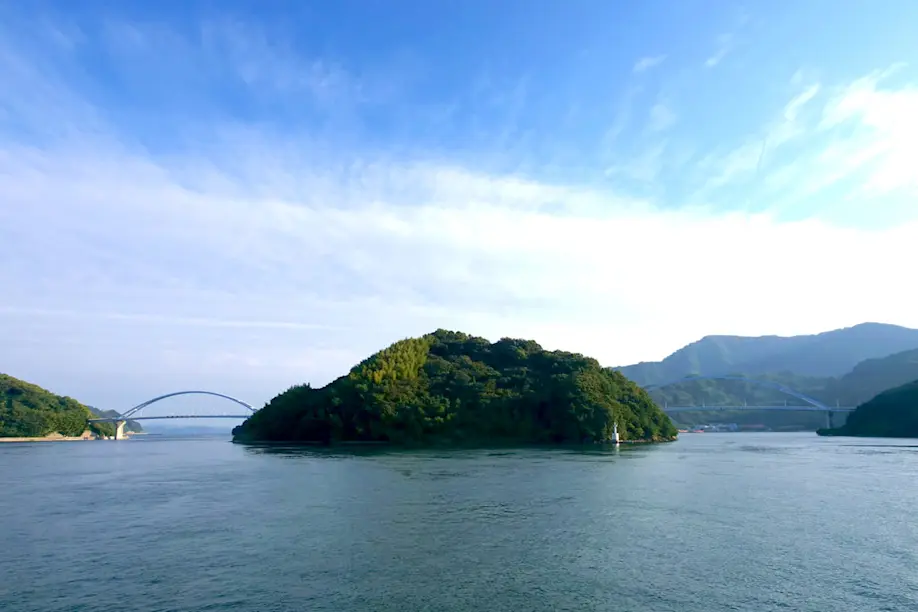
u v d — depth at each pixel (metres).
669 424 164.75
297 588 22.83
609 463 73.38
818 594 22.44
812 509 38.62
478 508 38.53
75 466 74.44
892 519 35.47
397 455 91.19
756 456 88.38
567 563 26.06
